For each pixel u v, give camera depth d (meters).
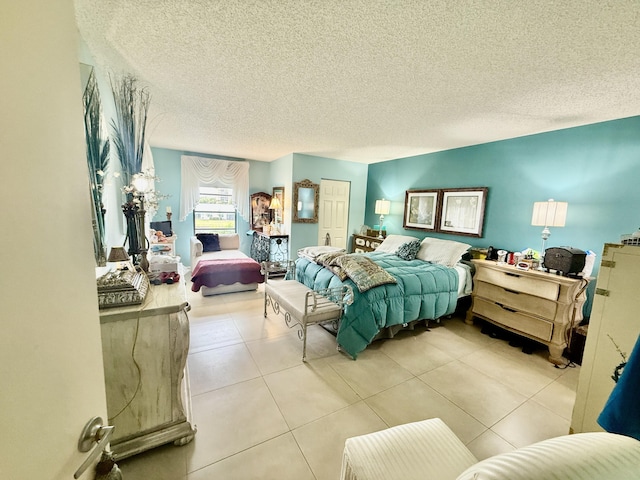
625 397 1.09
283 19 1.36
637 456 0.53
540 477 0.46
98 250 1.40
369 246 5.04
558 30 1.33
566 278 2.40
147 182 1.92
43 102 0.45
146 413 1.40
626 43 1.40
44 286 0.45
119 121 2.18
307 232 5.20
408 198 4.68
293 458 1.43
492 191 3.48
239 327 2.96
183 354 1.45
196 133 3.67
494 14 1.24
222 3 1.26
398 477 0.92
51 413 0.46
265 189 6.07
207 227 5.60
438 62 1.69
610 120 2.49
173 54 1.71
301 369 2.23
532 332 2.60
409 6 1.22
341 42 1.53
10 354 0.37
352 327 2.44
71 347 0.53
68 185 0.53
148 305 1.38
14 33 0.38
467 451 1.04
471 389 2.05
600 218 2.58
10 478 0.37
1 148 0.36
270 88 2.19
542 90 2.01
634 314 1.38
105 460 0.60
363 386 2.05
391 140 3.68
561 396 2.00
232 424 1.64
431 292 2.91
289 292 2.85
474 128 2.98
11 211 0.38
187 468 1.35
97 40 1.56
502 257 3.14
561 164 2.84
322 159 5.18
